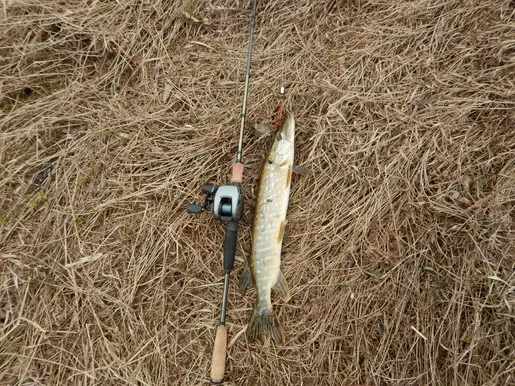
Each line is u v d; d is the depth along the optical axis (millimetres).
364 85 765
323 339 735
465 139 736
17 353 731
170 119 784
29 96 793
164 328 747
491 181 723
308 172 758
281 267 751
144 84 793
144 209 773
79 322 745
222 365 699
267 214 715
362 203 746
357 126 758
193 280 758
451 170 733
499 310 681
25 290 746
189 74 794
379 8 777
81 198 773
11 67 789
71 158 777
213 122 783
